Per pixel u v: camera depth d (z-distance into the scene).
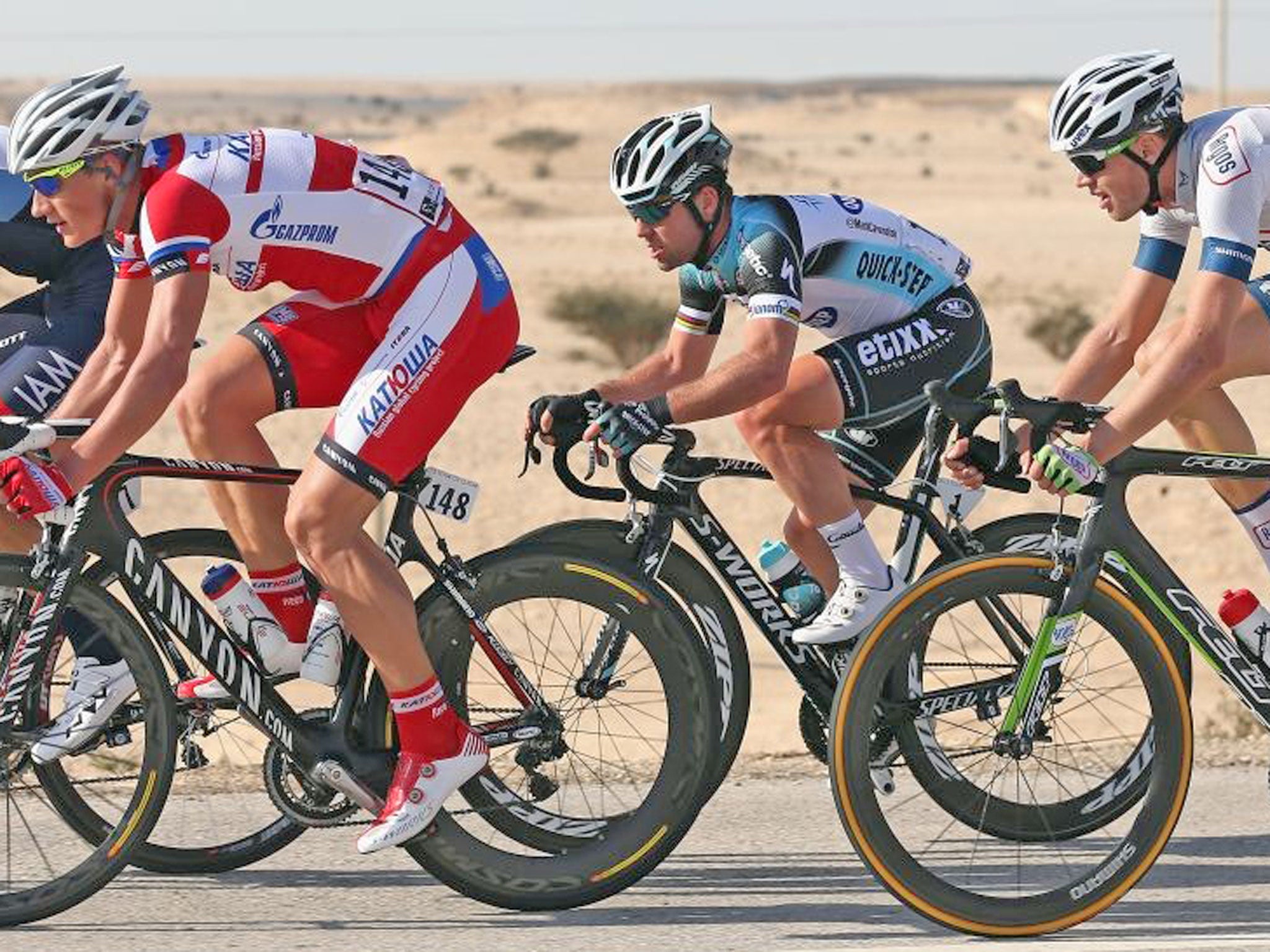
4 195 11.89
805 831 12.08
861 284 11.45
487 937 10.02
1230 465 10.12
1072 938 10.00
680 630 10.41
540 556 10.32
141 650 10.06
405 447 9.99
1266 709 10.34
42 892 10.05
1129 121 10.32
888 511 28.23
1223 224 10.05
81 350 12.12
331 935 10.03
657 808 10.46
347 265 10.14
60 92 9.67
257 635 10.38
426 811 10.02
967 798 11.23
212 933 10.05
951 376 11.66
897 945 9.88
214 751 16.89
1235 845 11.69
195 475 10.09
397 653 9.95
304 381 10.35
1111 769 12.88
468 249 10.39
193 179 9.77
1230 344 10.98
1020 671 10.60
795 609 11.45
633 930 10.14
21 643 10.04
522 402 40.38
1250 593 10.39
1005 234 136.00
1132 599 10.11
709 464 10.92
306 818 10.43
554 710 10.62
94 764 14.77
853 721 9.86
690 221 10.84
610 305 67.44
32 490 9.33
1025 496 30.25
